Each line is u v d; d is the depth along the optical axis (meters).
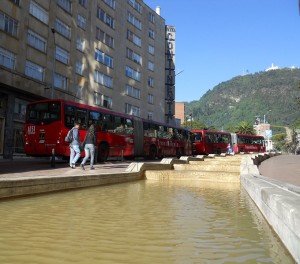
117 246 3.53
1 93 25.91
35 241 3.66
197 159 20.98
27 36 28.69
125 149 22.66
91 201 6.75
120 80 46.88
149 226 4.55
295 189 5.00
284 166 16.77
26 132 18.09
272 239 3.91
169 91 65.00
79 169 13.61
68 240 3.73
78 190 8.58
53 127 17.38
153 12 57.09
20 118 27.98
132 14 50.84
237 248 3.52
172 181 12.47
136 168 12.67
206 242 3.75
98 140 19.75
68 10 34.81
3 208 5.75
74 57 35.62
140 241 3.76
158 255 3.24
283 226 3.59
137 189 9.33
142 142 25.11
